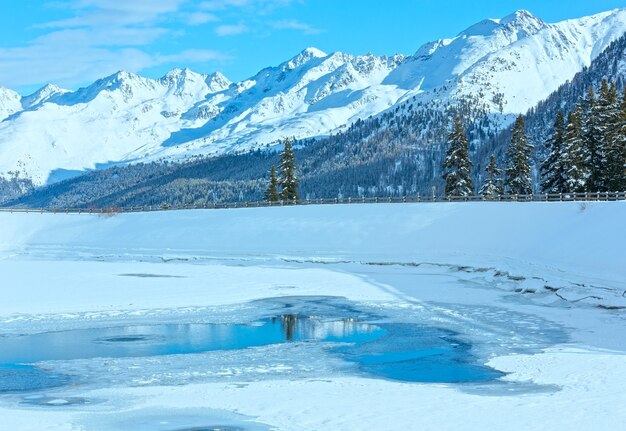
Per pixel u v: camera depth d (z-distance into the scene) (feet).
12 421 69.05
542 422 64.75
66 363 96.73
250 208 295.69
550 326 121.49
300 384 84.64
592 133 255.50
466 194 293.84
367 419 67.62
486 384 83.20
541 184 285.02
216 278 193.57
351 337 114.93
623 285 142.41
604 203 191.62
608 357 95.71
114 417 71.15
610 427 62.54
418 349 105.29
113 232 298.35
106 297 157.07
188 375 90.02
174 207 351.46
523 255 195.62
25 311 138.92
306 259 231.50
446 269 205.98
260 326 125.08
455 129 298.15
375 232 245.24
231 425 67.82
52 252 281.54
